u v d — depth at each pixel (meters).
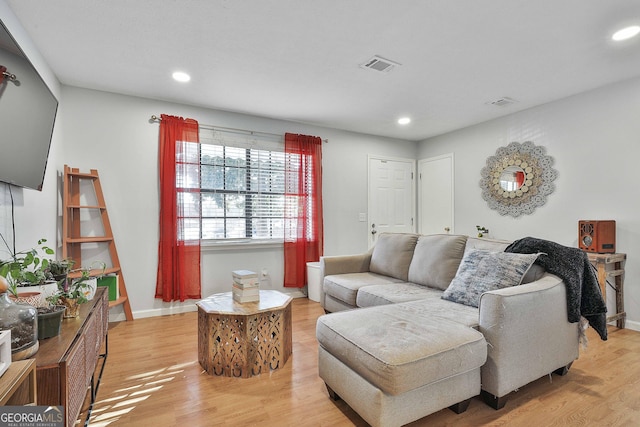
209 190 3.66
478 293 2.04
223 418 1.64
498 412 1.67
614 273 2.87
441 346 1.48
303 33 2.19
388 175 4.97
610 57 2.52
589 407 1.70
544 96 3.33
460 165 4.54
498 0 1.86
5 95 1.61
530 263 1.99
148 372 2.12
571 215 3.32
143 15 1.98
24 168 1.86
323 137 4.41
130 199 3.24
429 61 2.59
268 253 3.98
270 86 3.07
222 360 2.08
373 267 3.36
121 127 3.21
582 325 2.07
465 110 3.76
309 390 1.91
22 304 1.18
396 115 3.94
